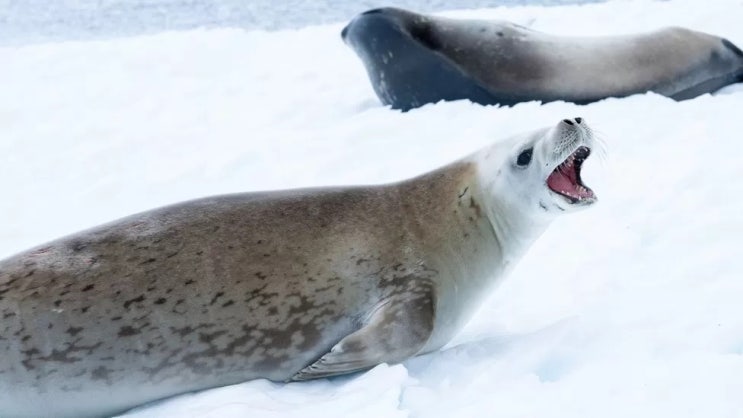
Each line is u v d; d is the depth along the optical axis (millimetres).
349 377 9602
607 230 13758
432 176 10711
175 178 17500
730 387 8523
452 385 9258
